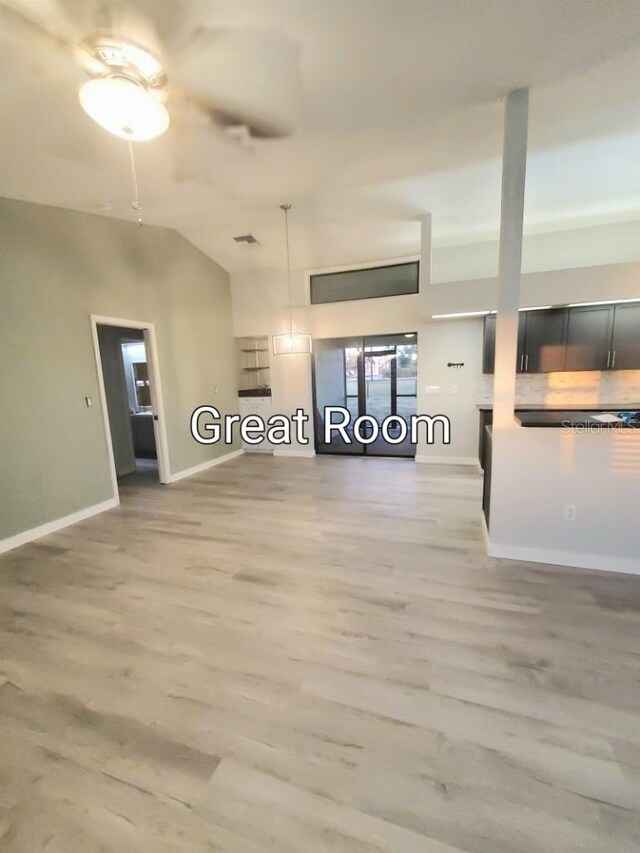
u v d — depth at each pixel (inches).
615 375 181.5
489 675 70.3
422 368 215.9
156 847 46.5
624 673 69.8
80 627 87.7
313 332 239.0
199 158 111.0
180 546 126.4
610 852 44.6
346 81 80.1
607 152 116.3
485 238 194.4
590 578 99.9
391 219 172.6
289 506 159.9
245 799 51.5
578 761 54.8
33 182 118.5
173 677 72.7
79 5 58.5
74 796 52.6
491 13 63.8
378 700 66.1
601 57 76.0
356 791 51.9
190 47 68.4
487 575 102.7
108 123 71.1
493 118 97.1
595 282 115.3
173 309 202.4
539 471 105.4
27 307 134.0
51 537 136.5
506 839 46.1
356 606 91.7
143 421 263.4
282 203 152.9
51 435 141.8
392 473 203.0
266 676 72.1
